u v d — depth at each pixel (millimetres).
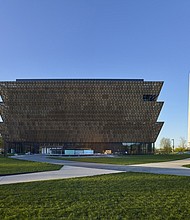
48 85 91938
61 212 9562
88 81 91625
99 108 94688
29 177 19812
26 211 9688
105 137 98000
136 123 96000
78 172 23547
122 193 13258
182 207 10352
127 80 95000
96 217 8961
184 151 104125
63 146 99250
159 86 91938
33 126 96875
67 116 95562
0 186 15328
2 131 97938
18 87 92125
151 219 8750
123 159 51656
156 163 38094
